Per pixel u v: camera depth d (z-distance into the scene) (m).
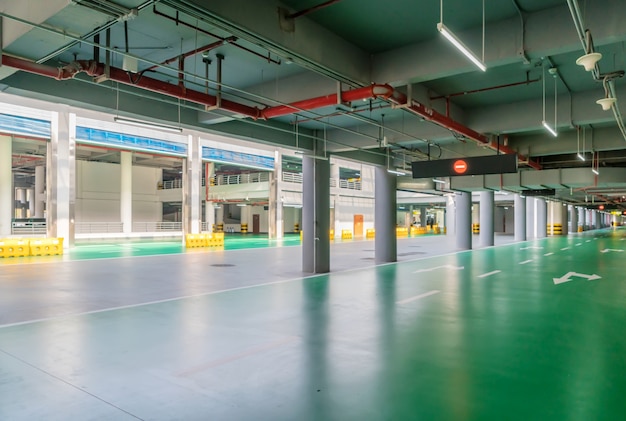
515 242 32.00
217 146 29.92
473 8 6.66
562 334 6.59
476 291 10.59
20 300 9.24
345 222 40.69
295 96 9.55
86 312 8.09
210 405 4.07
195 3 5.26
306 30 6.93
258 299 9.46
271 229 34.66
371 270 14.95
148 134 25.89
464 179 22.61
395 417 3.82
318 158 14.41
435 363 5.26
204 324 7.20
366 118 12.49
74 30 5.61
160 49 8.11
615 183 19.41
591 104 10.43
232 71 9.30
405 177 24.17
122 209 32.25
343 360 5.37
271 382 4.64
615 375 4.84
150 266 15.79
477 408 4.00
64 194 22.28
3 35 6.25
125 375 4.84
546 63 8.64
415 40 7.85
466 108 12.28
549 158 19.83
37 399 4.20
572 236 41.25
